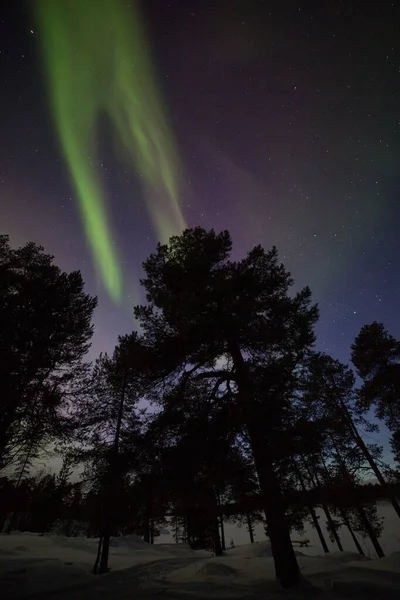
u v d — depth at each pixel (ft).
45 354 37.83
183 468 25.23
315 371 51.65
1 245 38.99
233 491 27.02
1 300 34.63
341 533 99.86
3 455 34.63
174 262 37.52
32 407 35.37
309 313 32.35
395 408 58.13
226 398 27.76
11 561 36.29
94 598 22.20
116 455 29.32
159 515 31.65
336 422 28.76
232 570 28.84
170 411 27.76
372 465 47.14
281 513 24.49
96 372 46.85
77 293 45.16
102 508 42.16
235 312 29.96
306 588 21.63
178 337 30.73
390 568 28.40
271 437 26.50
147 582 27.09
